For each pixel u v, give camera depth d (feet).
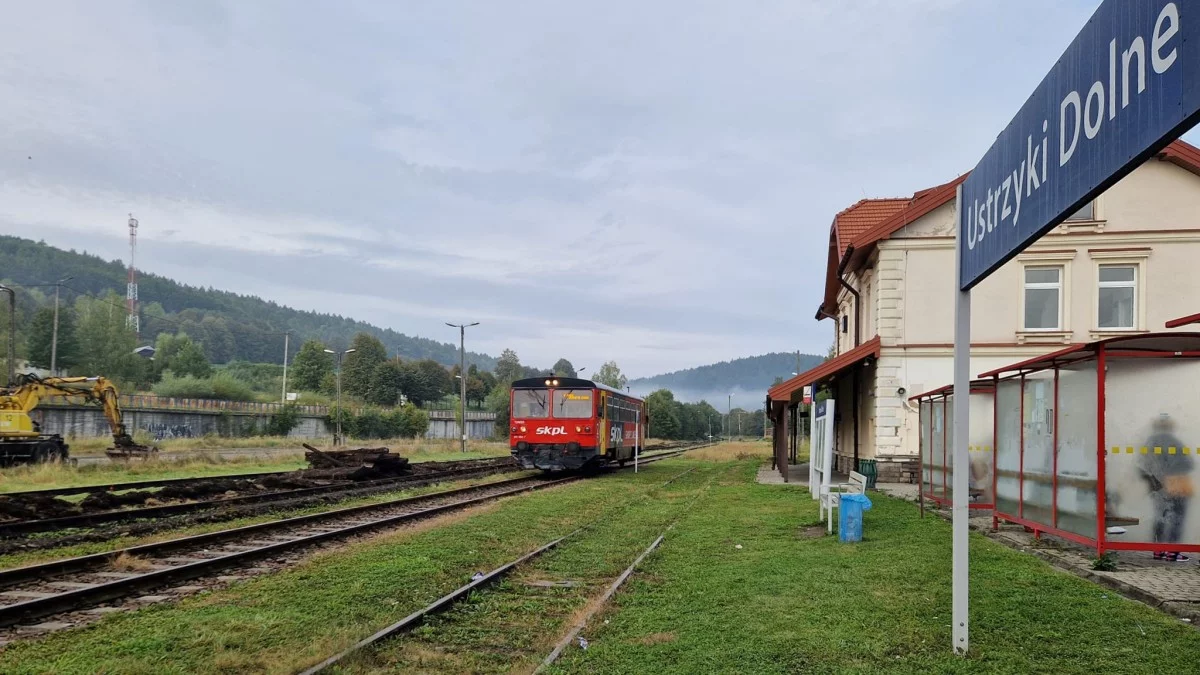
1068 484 33.50
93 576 32.14
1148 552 33.45
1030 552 34.78
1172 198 73.92
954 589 21.02
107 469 88.53
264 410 219.61
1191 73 10.90
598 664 21.03
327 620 25.34
